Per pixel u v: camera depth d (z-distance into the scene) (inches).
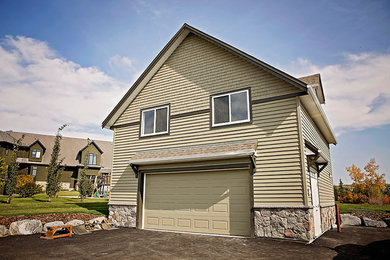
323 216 386.9
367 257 229.5
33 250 250.8
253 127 334.6
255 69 351.3
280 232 291.0
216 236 326.0
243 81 357.4
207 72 393.1
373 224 460.4
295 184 292.8
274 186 303.9
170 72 431.8
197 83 398.6
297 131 303.7
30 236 322.7
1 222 367.6
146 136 429.1
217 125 363.9
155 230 380.8
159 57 428.5
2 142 1212.5
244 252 243.0
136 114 452.4
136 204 410.0
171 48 426.9
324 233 362.9
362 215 530.3
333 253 239.8
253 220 308.3
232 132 349.1
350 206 690.2
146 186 415.8
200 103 387.9
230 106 360.2
